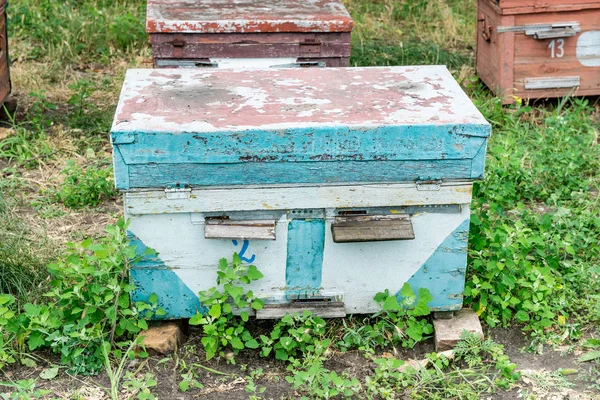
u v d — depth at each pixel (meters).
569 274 2.97
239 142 2.48
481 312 2.80
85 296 2.66
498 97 4.20
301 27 3.64
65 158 3.83
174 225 2.57
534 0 4.08
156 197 2.53
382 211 2.60
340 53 3.70
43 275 2.96
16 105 4.30
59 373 2.60
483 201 3.14
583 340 2.75
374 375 2.61
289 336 2.72
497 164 3.53
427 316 2.79
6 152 3.85
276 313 2.65
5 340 2.66
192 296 2.65
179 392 2.54
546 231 3.13
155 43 3.63
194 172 2.51
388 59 5.02
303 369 2.62
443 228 2.62
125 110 2.59
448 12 5.79
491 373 2.62
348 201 2.57
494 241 2.84
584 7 4.10
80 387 2.55
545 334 2.77
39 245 3.13
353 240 2.54
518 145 3.87
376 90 2.77
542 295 2.77
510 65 4.19
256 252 2.61
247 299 2.65
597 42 4.18
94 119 4.23
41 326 2.62
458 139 2.52
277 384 2.58
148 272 2.62
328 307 2.67
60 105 4.44
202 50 3.66
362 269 2.65
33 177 3.69
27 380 2.54
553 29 4.13
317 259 2.63
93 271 2.59
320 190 2.55
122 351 2.65
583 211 3.33
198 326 2.80
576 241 3.14
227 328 2.74
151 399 2.48
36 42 5.25
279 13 3.72
